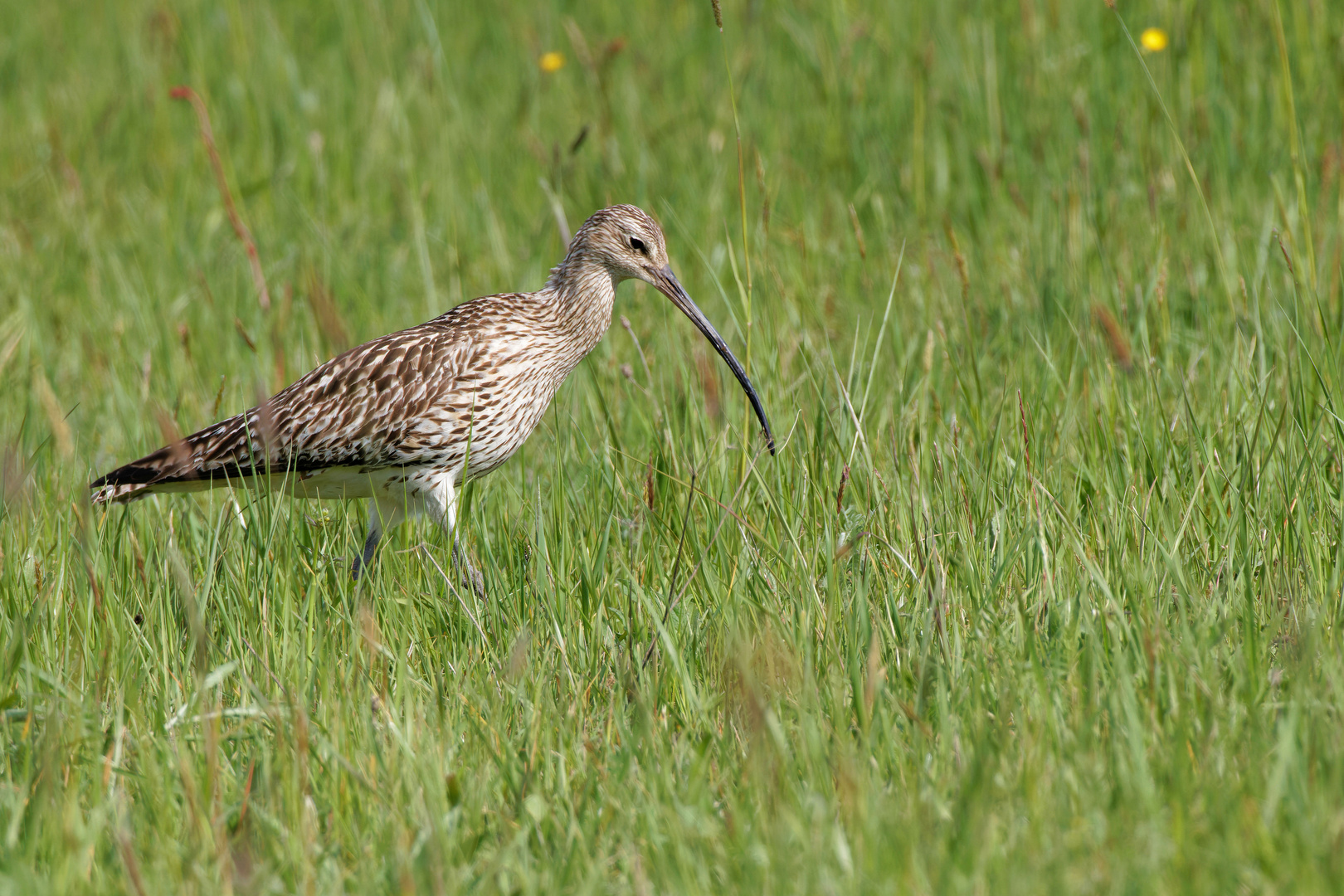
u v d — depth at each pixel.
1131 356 11.51
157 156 19.95
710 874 6.57
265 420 9.47
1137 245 14.46
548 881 6.54
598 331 11.83
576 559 9.84
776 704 7.82
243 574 9.67
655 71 20.70
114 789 7.37
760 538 9.44
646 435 11.74
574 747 7.71
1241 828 6.37
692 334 13.95
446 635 9.32
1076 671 7.84
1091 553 9.07
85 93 22.23
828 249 15.55
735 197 17.11
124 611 9.05
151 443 12.66
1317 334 11.55
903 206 16.53
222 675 7.95
